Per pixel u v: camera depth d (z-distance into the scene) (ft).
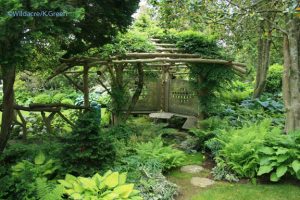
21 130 24.12
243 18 17.95
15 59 10.85
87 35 16.81
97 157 14.79
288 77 19.61
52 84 45.03
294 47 18.92
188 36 24.16
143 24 27.71
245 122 24.77
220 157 18.86
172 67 32.86
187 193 15.30
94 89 42.01
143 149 18.66
